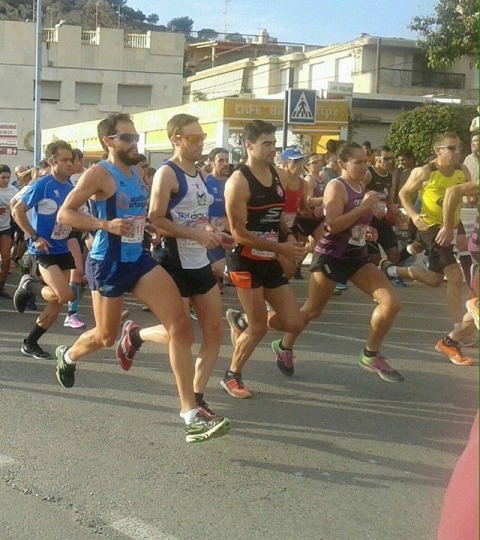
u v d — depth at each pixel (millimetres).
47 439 5488
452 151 7984
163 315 5266
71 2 108125
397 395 6633
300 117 14180
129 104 54156
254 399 6453
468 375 7309
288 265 6219
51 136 33656
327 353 8062
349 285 12828
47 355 7715
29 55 52250
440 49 21875
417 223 8148
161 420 5922
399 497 4617
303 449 5367
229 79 54750
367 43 42969
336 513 4395
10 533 4121
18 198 7527
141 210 5410
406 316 10227
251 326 6289
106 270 5320
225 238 5801
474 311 2887
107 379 6980
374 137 35875
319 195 11859
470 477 2592
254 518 4324
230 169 9219
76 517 4309
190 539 4074
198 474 4918
